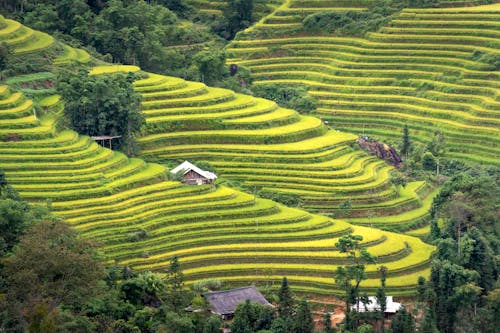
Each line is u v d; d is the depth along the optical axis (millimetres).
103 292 143125
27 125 189250
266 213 179500
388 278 166375
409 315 149625
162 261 165375
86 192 175500
